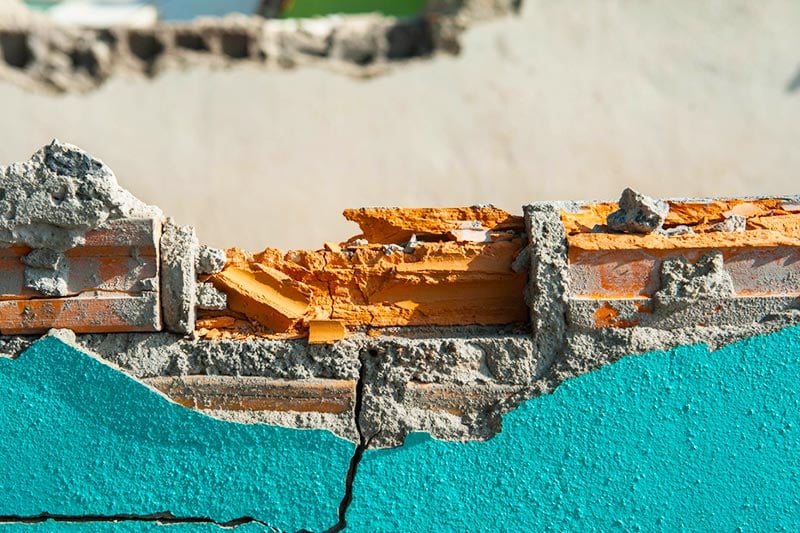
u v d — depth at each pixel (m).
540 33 7.29
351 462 3.04
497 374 3.06
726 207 3.17
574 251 3.04
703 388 3.00
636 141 7.11
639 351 3.01
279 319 3.15
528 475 3.02
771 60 7.18
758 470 3.00
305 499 3.04
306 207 7.07
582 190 7.04
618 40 7.26
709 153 7.08
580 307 3.03
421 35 7.54
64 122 7.25
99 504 3.07
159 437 3.06
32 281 3.04
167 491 3.06
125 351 3.10
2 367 3.06
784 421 2.99
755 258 3.03
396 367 3.07
